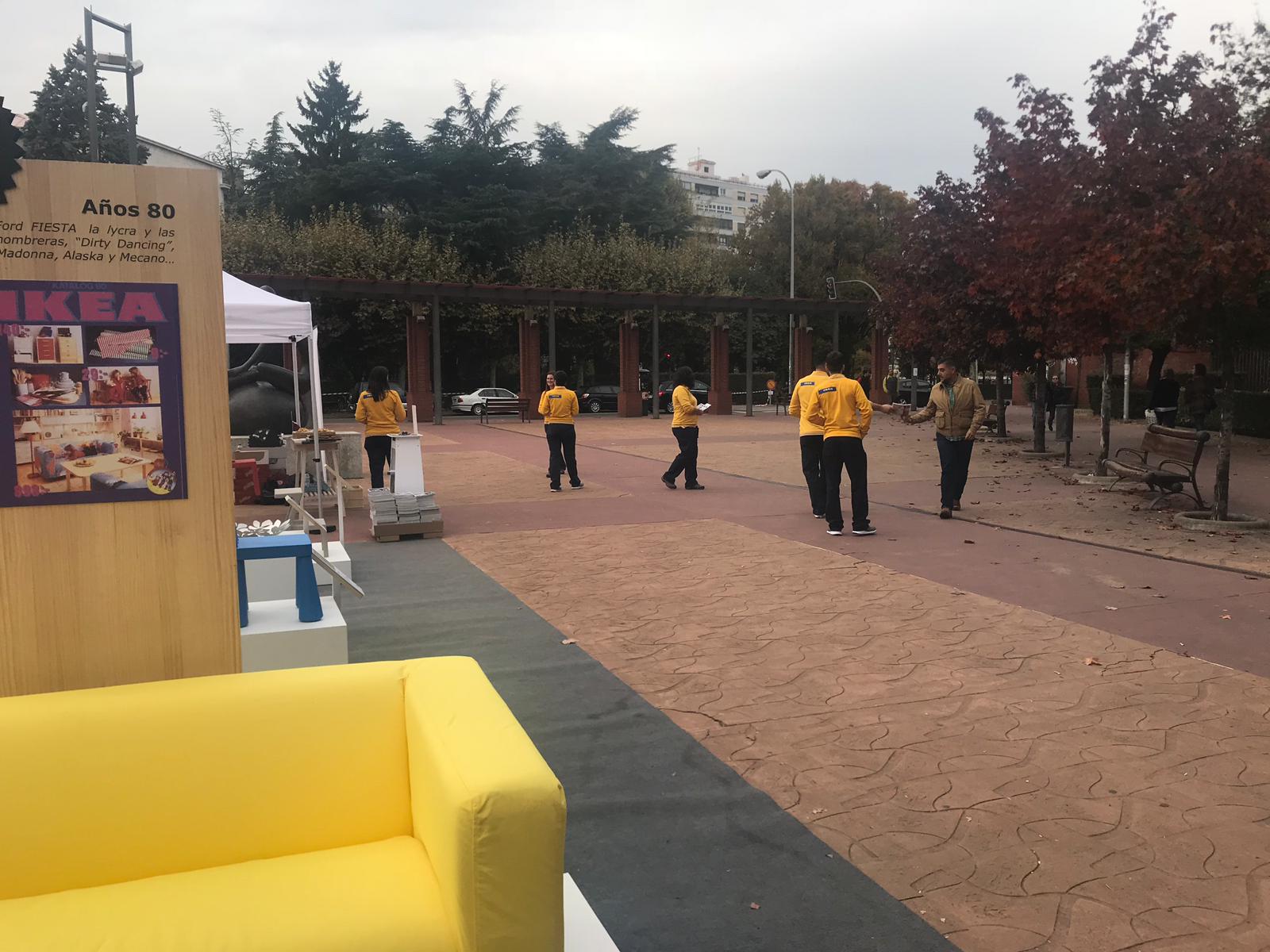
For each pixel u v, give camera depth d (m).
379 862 2.43
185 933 2.12
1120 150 10.45
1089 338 12.88
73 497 2.52
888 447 20.33
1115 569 8.00
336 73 52.56
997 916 2.97
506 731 2.33
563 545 9.21
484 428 28.56
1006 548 8.94
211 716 2.45
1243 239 9.12
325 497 11.62
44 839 2.31
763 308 34.78
